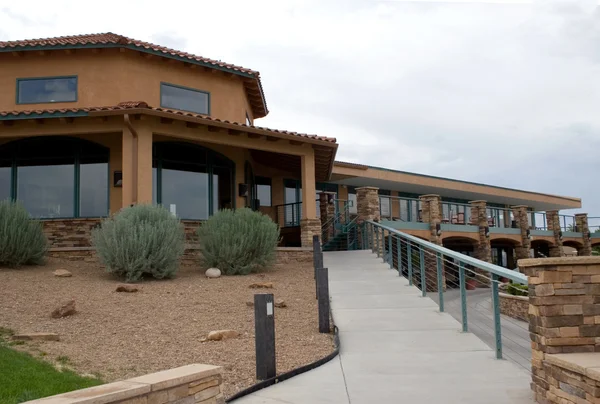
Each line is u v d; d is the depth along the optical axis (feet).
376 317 30.40
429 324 28.58
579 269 15.26
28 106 56.29
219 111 62.95
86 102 56.18
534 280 15.70
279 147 57.06
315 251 40.83
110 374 19.92
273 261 48.55
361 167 88.38
